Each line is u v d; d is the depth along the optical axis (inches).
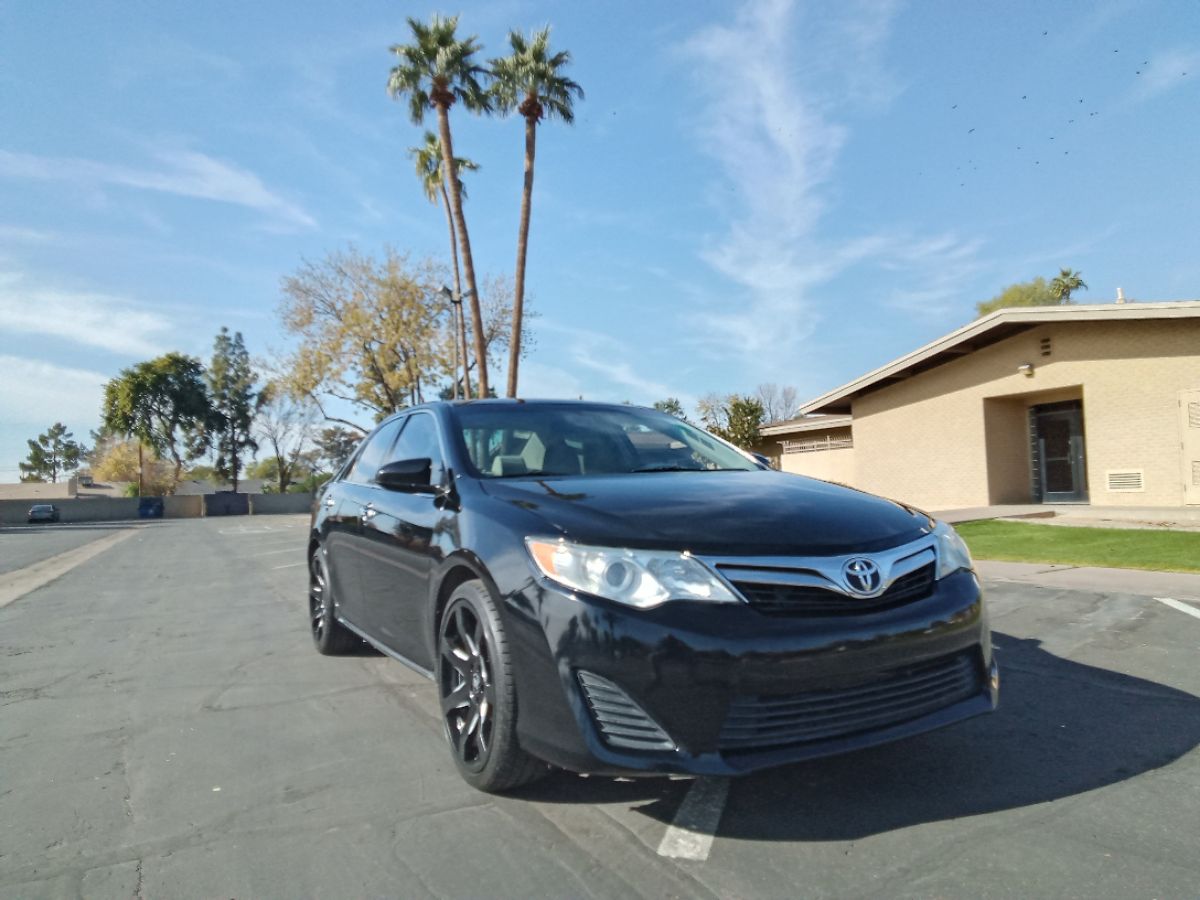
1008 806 109.3
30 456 4352.9
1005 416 658.8
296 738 148.0
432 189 1320.1
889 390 747.4
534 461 146.3
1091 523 510.9
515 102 946.7
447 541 127.2
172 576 465.1
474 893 91.0
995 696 113.6
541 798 116.0
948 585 112.5
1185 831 100.7
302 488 2797.7
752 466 160.6
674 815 109.0
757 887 90.0
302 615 292.2
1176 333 525.0
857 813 108.1
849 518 113.7
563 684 99.2
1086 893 87.0
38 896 93.4
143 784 127.8
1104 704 152.6
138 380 2615.7
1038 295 1691.7
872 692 101.7
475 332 967.6
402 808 114.7
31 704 177.8
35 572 526.3
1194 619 223.0
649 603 96.9
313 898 91.2
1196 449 512.7
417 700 170.7
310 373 1397.6
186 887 94.7
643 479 133.1
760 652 94.6
